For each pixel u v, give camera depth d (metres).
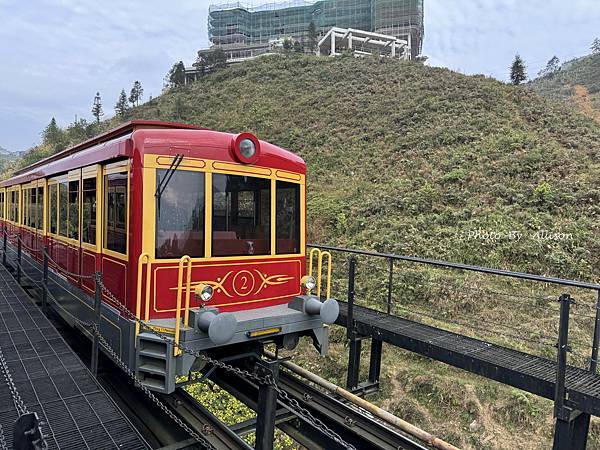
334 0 65.62
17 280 9.61
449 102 22.19
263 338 4.61
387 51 54.34
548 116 19.94
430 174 16.00
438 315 9.12
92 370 4.86
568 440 3.78
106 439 3.43
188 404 4.96
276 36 70.50
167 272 4.44
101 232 5.15
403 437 4.42
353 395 5.55
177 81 45.38
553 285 9.71
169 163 4.47
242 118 28.58
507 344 7.78
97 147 5.40
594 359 4.28
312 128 24.42
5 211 12.65
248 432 4.99
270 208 5.32
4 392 4.12
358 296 10.20
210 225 4.73
